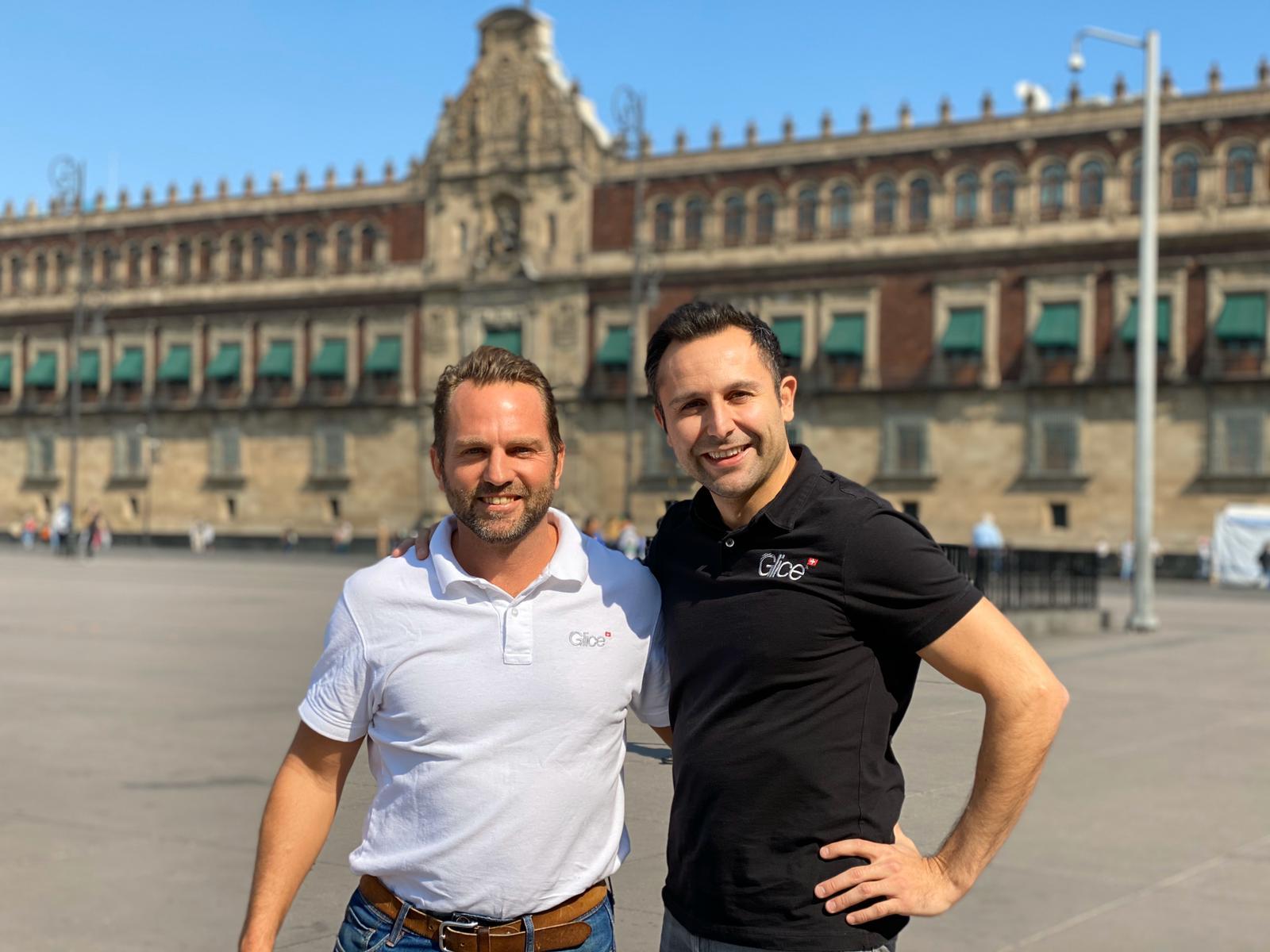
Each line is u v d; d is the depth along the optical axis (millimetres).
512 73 76812
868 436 68625
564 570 3857
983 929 8492
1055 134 64625
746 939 3672
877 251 68375
